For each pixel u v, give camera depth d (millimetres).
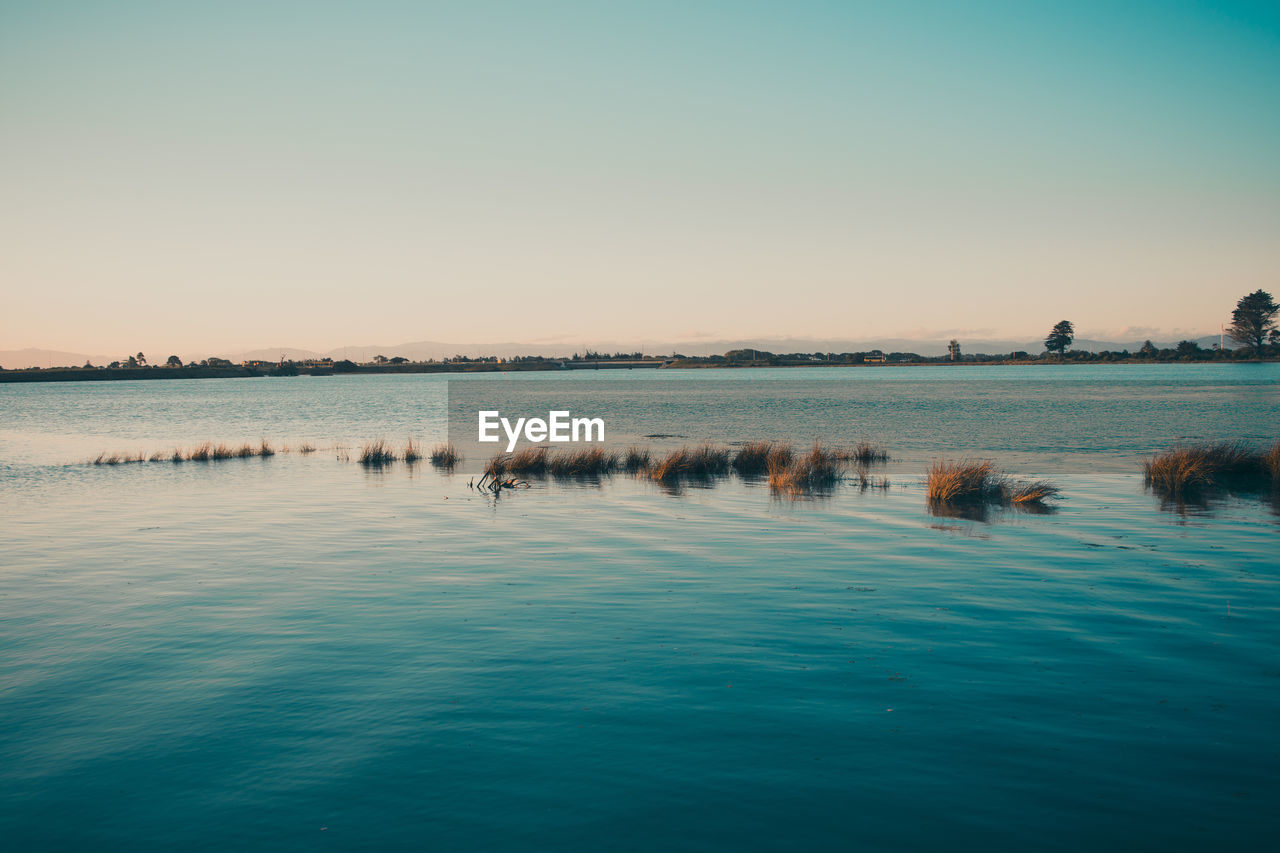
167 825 5668
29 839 5512
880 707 7426
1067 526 16422
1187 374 167375
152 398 112938
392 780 6227
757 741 6785
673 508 19406
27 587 12039
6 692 8016
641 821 5633
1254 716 7152
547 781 6180
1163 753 6500
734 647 9102
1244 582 11688
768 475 26172
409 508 19656
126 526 17266
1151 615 10102
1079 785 6031
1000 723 7070
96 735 7059
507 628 9883
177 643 9422
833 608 10602
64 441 43781
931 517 17750
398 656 8930
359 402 94750
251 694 7902
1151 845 5293
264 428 53812
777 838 5414
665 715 7309
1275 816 5605
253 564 13508
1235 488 21922
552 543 15156
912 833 5453
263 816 5762
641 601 11047
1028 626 9719
